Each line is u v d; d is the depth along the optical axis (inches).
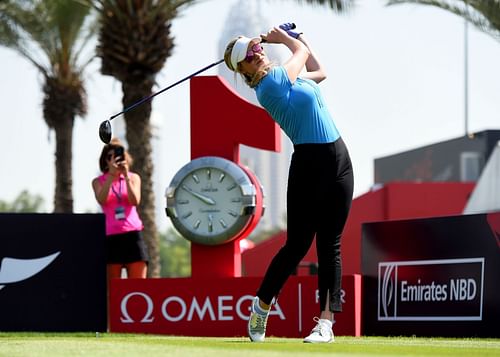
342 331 1272.1
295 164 920.9
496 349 836.0
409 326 1240.2
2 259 1311.5
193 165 1371.8
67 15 3085.6
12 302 1310.3
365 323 1293.1
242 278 1291.8
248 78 925.8
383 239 1280.8
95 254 1322.6
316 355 718.5
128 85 2378.2
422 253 1232.8
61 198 3245.6
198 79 1386.6
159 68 2388.0
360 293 1294.3
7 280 1311.5
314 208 918.4
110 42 2373.3
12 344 863.7
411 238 1245.7
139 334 1277.1
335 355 722.2
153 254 2381.9
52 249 1317.7
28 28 3117.6
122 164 1354.6
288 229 932.0
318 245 929.5
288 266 935.0
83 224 1323.8
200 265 1379.2
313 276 1264.8
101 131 1077.1
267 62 918.4
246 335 1284.4
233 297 1294.3
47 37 3164.4
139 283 1325.0
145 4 2364.7
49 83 3223.4
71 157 3255.4
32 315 1314.0
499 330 1141.1
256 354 721.6
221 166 1360.7
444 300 1205.1
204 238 1363.2
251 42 912.3
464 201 3179.1
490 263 1154.7
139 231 1365.7
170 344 853.8
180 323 1309.1
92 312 1318.9
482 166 3727.9
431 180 3981.3
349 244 2960.1
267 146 1360.7
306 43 965.8
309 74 956.0
